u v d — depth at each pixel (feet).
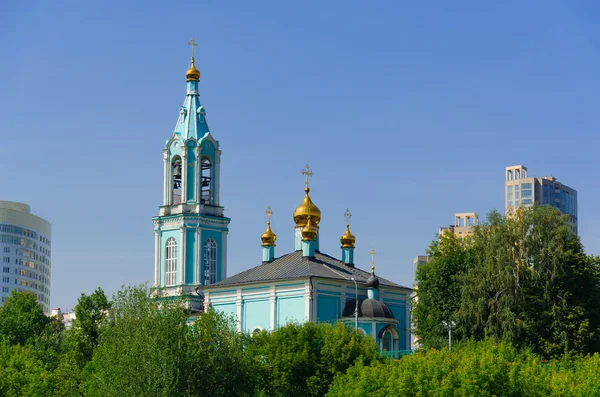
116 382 269.44
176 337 278.46
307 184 394.93
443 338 352.69
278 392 290.97
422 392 248.11
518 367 253.85
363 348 298.35
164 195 435.12
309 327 304.30
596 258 351.05
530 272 342.44
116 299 298.76
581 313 332.60
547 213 352.08
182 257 424.05
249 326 365.81
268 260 392.06
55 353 412.77
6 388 303.89
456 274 363.35
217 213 435.12
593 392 247.70
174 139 435.12
